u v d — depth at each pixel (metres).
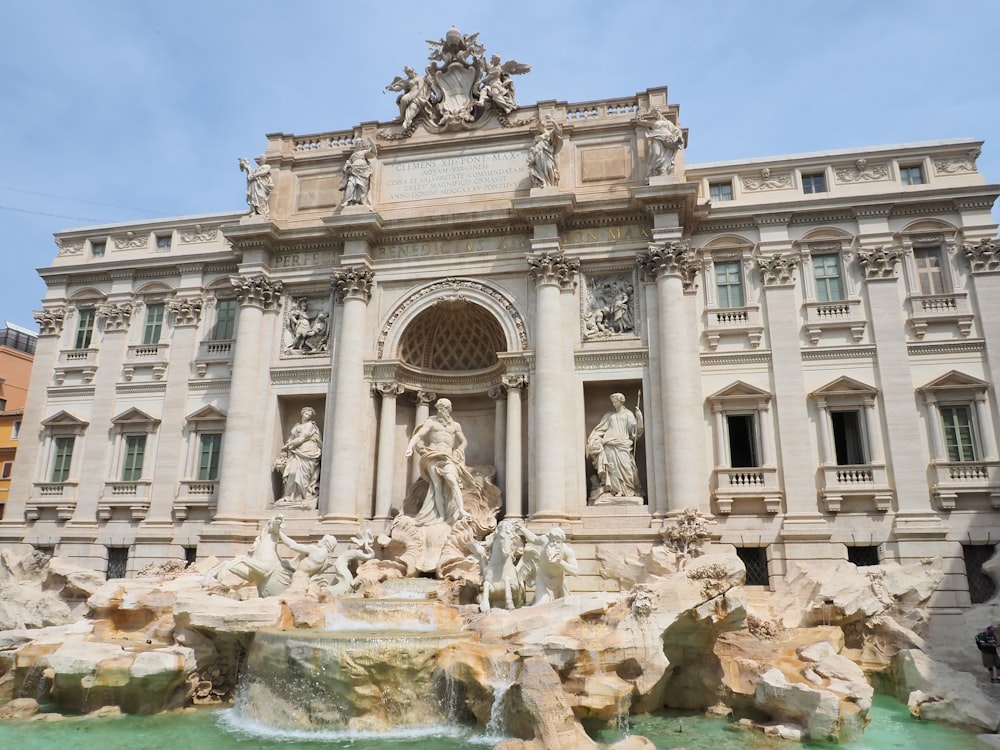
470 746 15.99
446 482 29.81
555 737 15.25
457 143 34.38
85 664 18.95
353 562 28.75
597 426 29.97
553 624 19.00
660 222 30.53
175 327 36.16
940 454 28.09
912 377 29.11
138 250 38.53
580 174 32.84
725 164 32.94
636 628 18.75
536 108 34.03
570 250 31.67
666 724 18.52
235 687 20.73
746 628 22.14
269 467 32.09
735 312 30.91
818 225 31.38
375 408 32.47
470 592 25.09
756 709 19.00
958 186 30.38
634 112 33.34
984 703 19.27
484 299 32.00
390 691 17.58
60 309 38.31
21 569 32.97
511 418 30.39
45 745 16.39
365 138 34.75
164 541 33.00
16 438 53.03
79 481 35.12
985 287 29.41
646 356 30.03
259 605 21.03
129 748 16.12
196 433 34.38
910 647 23.59
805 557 27.67
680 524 26.95
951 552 26.98
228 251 36.72
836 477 28.41
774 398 29.72
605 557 27.33
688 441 28.02
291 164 36.09
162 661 19.00
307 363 33.06
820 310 30.41
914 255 30.52
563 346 30.58
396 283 33.22
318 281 34.00
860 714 17.11
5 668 20.70
